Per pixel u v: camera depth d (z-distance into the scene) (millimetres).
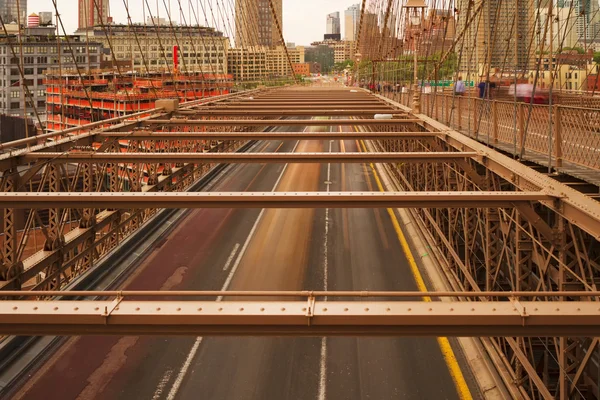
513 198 9977
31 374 12234
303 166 39219
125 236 21781
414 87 29844
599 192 10664
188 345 13547
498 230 13914
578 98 18312
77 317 5832
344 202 10242
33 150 15430
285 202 10273
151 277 17953
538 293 6012
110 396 11492
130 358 12930
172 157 15172
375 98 48188
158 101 27625
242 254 20391
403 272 18562
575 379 8781
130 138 19391
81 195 10547
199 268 18891
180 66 53688
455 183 18219
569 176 11664
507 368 12047
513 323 5684
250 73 76125
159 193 10438
